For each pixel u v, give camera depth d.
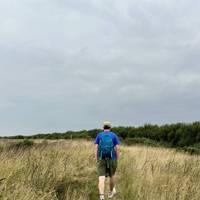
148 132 49.59
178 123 46.53
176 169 13.41
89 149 17.95
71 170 12.20
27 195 7.99
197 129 43.09
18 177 9.36
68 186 10.59
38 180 9.78
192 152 26.39
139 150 21.17
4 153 11.68
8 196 7.68
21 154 11.77
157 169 12.77
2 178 8.34
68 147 18.50
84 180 11.68
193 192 10.23
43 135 55.44
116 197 10.61
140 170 12.98
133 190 10.81
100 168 10.45
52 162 11.85
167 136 46.22
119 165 14.80
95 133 52.50
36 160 11.56
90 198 10.38
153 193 10.12
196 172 12.96
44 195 8.52
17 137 51.22
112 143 10.53
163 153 18.86
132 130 52.09
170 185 10.67
